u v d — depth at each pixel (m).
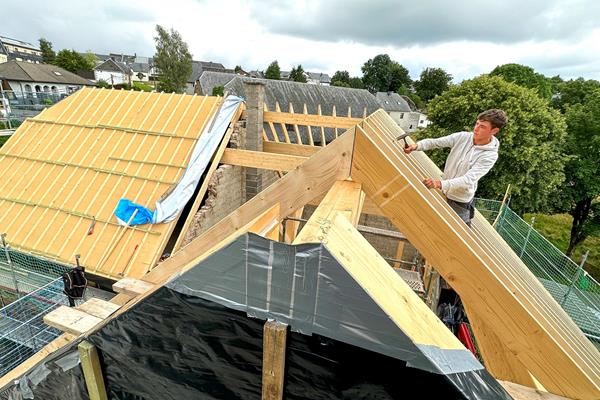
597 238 18.73
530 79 24.89
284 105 24.97
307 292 1.44
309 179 2.38
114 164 8.20
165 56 50.41
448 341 1.45
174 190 7.35
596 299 6.13
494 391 1.35
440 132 16.48
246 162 8.13
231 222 2.63
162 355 1.88
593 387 1.83
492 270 2.08
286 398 1.66
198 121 8.77
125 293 3.00
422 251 2.17
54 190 7.98
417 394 1.38
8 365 5.54
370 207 4.71
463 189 3.12
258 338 1.63
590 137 16.19
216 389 1.84
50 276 6.59
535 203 15.23
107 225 7.09
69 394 2.18
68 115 9.70
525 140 13.98
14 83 37.53
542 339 1.92
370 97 30.50
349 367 1.46
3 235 6.38
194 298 1.69
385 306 1.34
